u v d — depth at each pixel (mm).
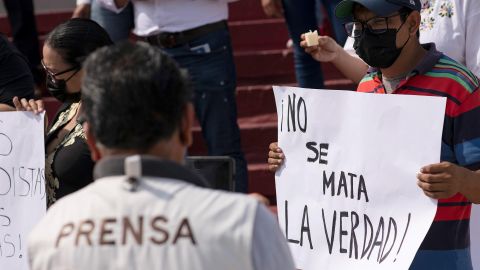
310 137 9508
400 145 8859
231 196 5836
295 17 16703
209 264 5617
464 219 9109
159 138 5805
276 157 9750
